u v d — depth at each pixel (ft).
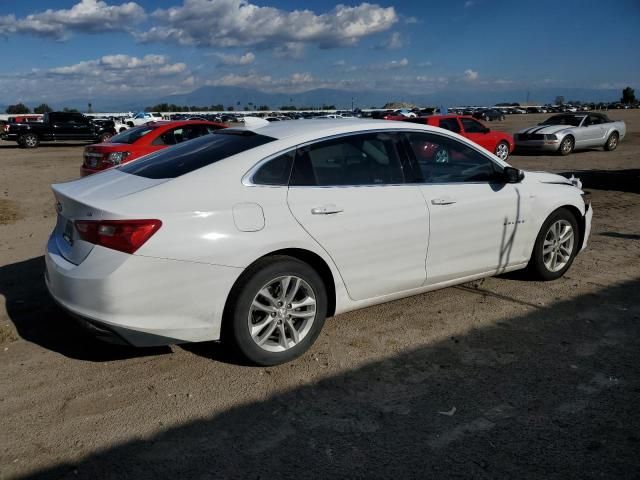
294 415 10.39
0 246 22.77
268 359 12.04
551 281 17.70
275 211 11.75
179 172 11.85
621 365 12.19
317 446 9.45
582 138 61.11
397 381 11.62
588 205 18.43
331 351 13.01
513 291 16.85
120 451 9.31
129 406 10.67
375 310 15.51
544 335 13.75
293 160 12.34
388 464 8.97
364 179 13.21
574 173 44.14
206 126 37.55
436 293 16.79
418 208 13.74
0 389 11.26
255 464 8.99
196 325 11.21
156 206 10.85
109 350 13.05
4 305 15.83
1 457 9.14
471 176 15.28
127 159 33.68
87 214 10.96
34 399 10.89
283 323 12.15
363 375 11.88
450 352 12.91
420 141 14.40
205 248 10.95
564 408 10.54
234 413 10.45
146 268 10.59
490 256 15.61
